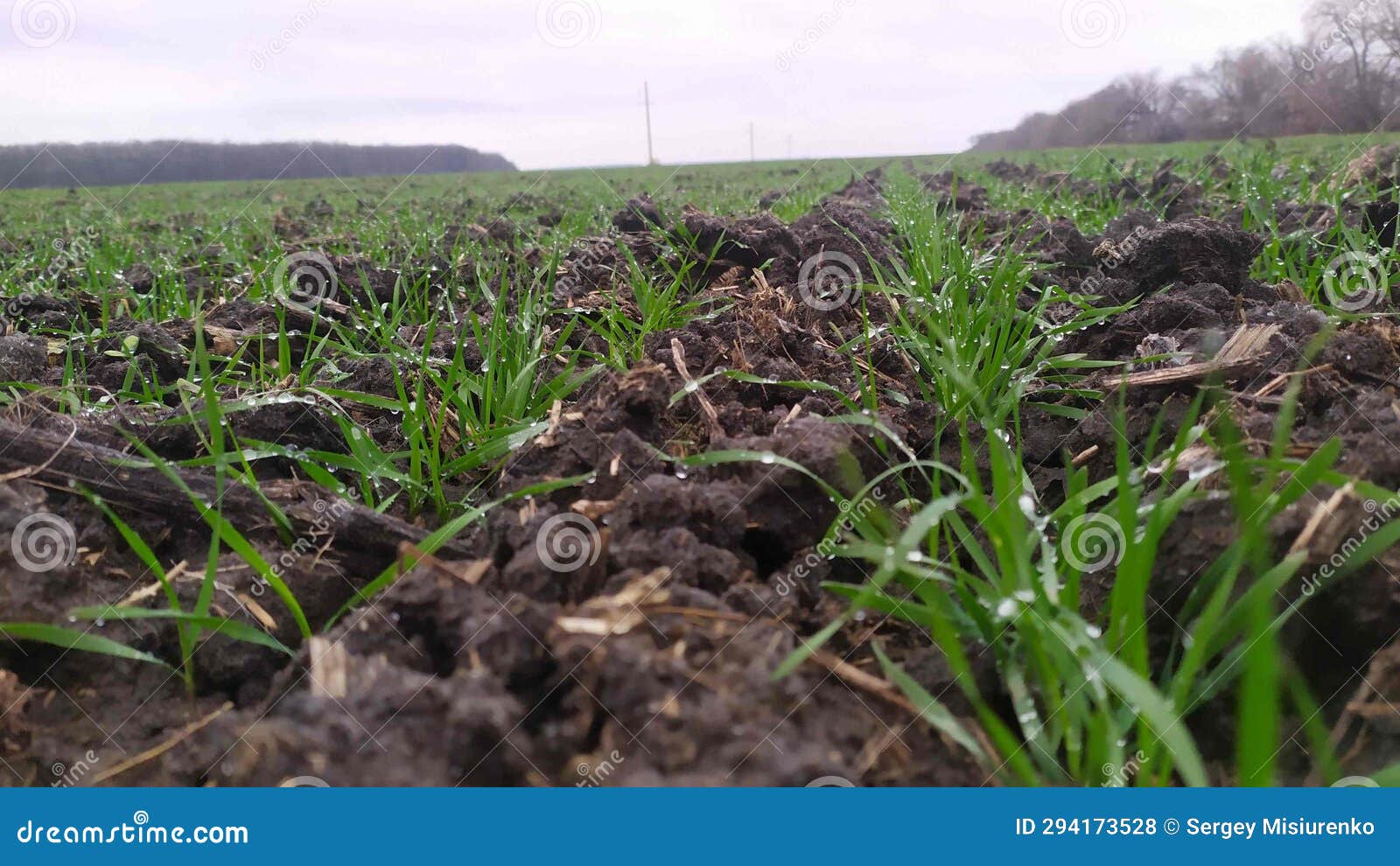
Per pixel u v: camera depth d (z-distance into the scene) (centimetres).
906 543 159
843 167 1803
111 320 427
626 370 303
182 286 488
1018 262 355
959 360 273
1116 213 665
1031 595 160
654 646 157
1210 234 371
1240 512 154
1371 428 218
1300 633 176
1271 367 262
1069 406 292
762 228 463
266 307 412
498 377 300
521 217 884
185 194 1812
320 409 275
